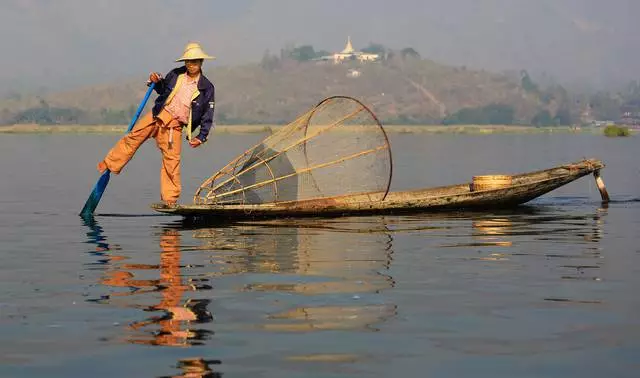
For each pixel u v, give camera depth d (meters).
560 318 7.87
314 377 6.35
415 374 6.40
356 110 16.06
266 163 15.73
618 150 54.03
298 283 9.35
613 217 15.61
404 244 12.19
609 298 8.63
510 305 8.34
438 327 7.57
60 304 8.39
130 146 15.20
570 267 10.34
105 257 11.16
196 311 8.10
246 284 9.30
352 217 15.44
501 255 11.24
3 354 6.84
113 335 7.31
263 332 7.40
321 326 7.59
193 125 14.59
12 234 13.52
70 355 6.81
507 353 6.86
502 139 97.12
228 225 14.38
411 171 31.81
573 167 18.62
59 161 39.97
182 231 13.68
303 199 15.84
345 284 9.30
